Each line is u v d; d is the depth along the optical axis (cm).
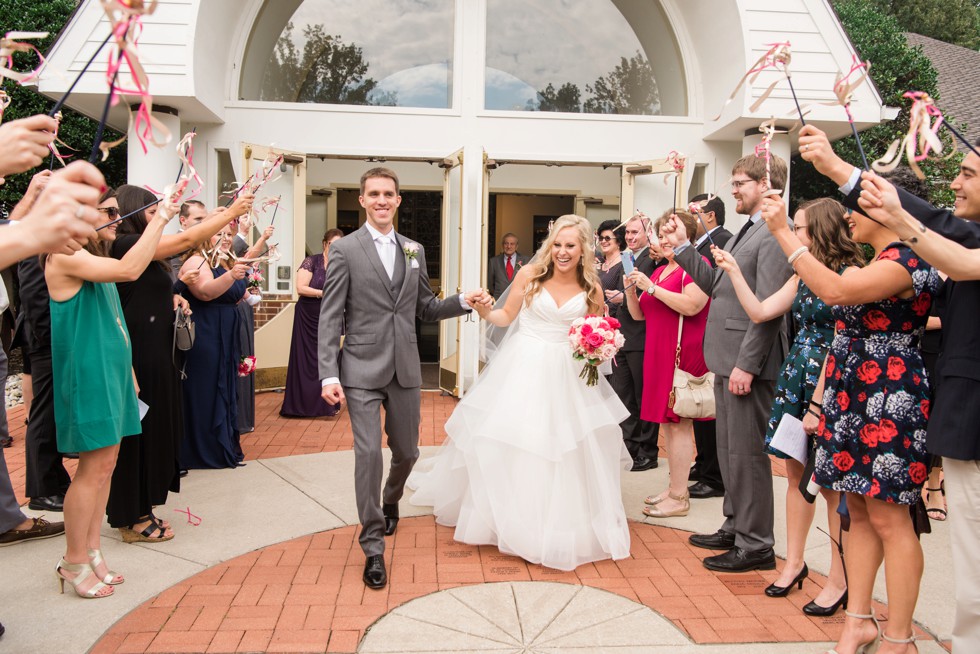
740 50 803
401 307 388
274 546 415
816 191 1284
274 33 916
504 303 457
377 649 301
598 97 947
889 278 265
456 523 449
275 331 924
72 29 752
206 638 308
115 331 344
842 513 290
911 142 220
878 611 340
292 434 690
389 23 930
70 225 140
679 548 421
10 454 609
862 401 277
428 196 1355
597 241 668
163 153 799
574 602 347
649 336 472
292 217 905
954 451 242
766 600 352
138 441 404
